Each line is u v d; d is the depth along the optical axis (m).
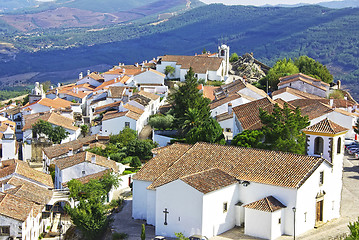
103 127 131.75
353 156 112.19
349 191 85.00
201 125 107.12
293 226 66.38
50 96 185.00
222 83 177.75
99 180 92.38
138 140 118.25
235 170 72.88
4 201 75.44
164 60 187.50
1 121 155.75
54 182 105.88
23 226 72.12
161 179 74.62
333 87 175.75
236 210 71.62
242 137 86.31
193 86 125.56
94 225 76.06
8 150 127.00
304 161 70.50
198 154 78.50
